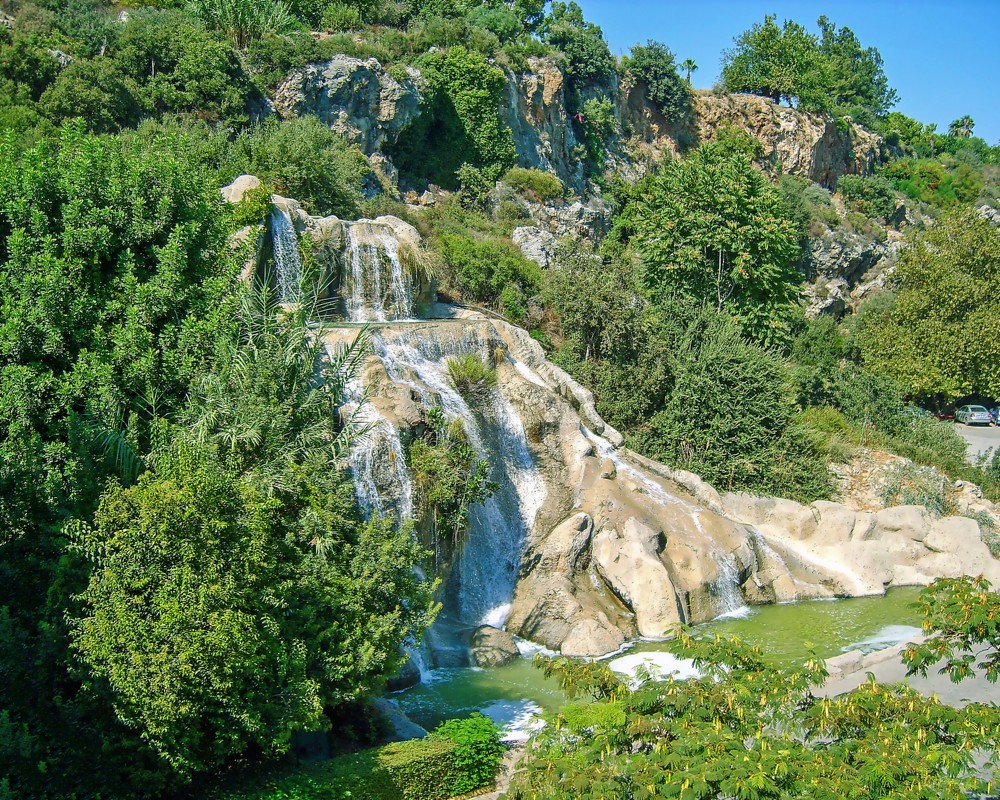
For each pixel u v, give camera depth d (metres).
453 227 44.91
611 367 34.69
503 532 27.14
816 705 11.80
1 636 14.27
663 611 25.17
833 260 70.00
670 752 10.62
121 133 37.53
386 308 32.75
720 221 42.69
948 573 30.86
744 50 91.25
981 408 58.34
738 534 28.50
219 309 19.73
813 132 86.50
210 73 42.72
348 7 57.91
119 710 13.62
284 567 16.08
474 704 20.55
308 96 46.03
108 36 42.69
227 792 14.65
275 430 18.38
